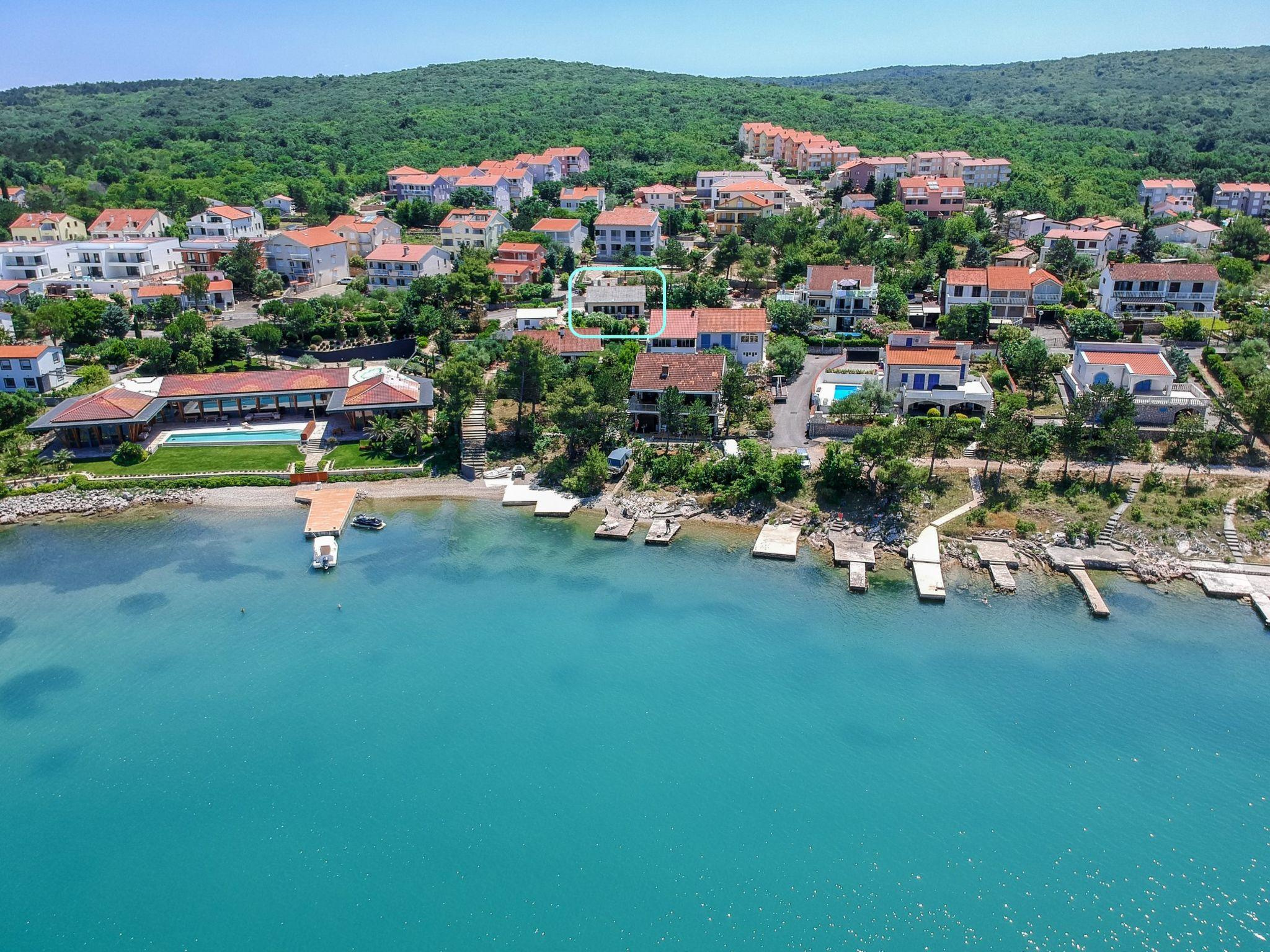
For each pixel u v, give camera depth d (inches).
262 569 3737.7
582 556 3821.4
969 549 3740.2
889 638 3228.3
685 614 3388.3
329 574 3693.4
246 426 4916.3
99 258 7396.7
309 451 4702.3
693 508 4141.2
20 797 2588.6
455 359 5027.1
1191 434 4111.7
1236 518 3799.2
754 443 4303.6
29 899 2293.3
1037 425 4419.3
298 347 5959.6
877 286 6048.2
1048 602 3435.0
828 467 4089.6
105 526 4092.0
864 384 4591.5
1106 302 5821.9
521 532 4033.0
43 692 2997.0
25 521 4124.0
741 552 3843.5
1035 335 5506.9
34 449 4672.7
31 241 7819.9
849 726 2807.6
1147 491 3976.4
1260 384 4394.7
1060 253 6614.2
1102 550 3700.8
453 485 4466.0
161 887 2316.7
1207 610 3366.1
